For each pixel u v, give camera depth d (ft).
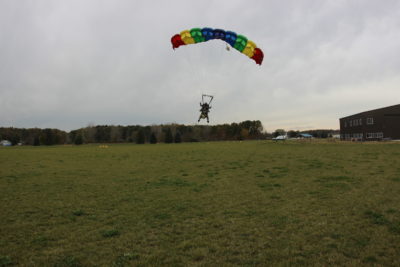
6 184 54.03
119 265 20.53
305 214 31.22
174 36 66.59
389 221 27.53
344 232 25.49
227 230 27.12
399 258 20.27
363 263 19.88
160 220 30.91
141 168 75.10
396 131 187.32
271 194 41.27
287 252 21.99
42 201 40.52
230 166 73.87
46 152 146.72
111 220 31.30
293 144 167.32
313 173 57.77
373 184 44.50
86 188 49.80
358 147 119.85
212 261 20.97
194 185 50.34
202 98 69.72
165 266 20.34
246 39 64.39
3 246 24.61
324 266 19.67
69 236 26.66
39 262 21.40
